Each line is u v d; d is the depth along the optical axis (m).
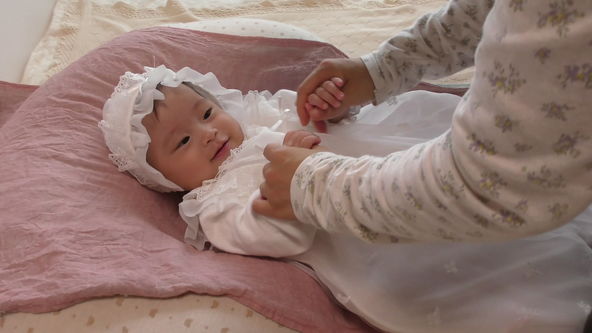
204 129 0.95
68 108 0.99
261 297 0.66
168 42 1.17
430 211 0.42
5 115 1.25
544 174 0.35
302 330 0.66
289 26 1.29
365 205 0.48
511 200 0.37
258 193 0.81
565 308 0.63
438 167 0.41
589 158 0.34
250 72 1.19
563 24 0.31
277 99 1.09
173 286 0.66
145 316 0.65
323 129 0.95
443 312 0.66
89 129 0.98
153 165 0.96
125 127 0.90
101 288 0.65
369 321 0.71
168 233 0.90
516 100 0.34
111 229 0.77
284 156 0.63
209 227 0.86
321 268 0.77
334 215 0.53
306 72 1.19
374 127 0.98
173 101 0.95
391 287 0.70
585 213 0.75
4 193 0.81
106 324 0.64
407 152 0.47
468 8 0.73
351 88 0.86
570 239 0.70
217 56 1.18
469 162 0.38
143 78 0.96
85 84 1.04
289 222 0.77
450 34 0.77
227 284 0.67
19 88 1.29
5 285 0.68
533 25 0.32
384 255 0.74
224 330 0.64
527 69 0.33
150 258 0.74
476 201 0.39
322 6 1.57
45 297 0.65
